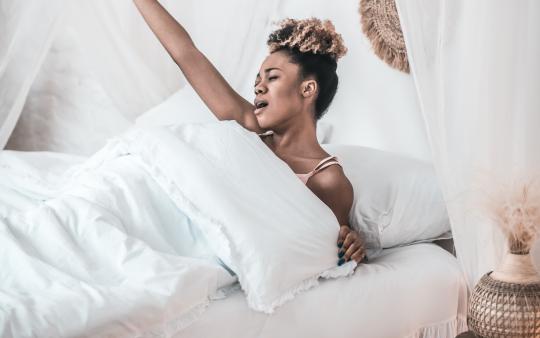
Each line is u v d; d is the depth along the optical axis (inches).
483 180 64.9
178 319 55.9
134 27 107.1
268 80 79.4
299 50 78.7
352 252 69.9
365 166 81.1
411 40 66.4
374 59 93.7
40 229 59.4
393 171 80.3
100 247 58.9
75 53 107.0
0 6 84.3
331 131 98.0
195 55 81.6
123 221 63.4
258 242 62.6
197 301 57.4
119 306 52.4
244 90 102.9
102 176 66.4
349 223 78.5
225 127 71.4
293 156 78.5
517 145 67.6
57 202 62.4
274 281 61.3
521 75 67.2
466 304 73.3
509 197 61.5
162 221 65.5
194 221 64.4
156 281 56.0
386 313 68.2
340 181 76.4
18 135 111.8
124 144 69.2
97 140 106.5
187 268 58.0
